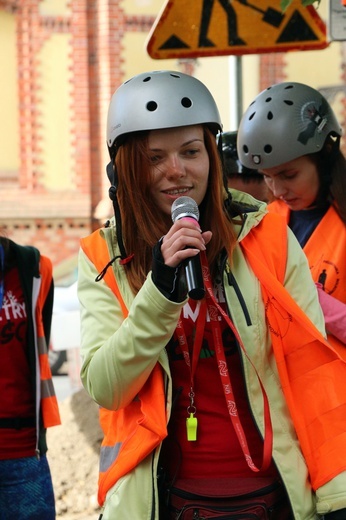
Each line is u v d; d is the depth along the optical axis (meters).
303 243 5.90
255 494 3.98
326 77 23.72
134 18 23.97
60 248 24.12
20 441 6.27
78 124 24.08
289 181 5.86
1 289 6.29
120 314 4.14
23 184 24.14
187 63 23.19
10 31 23.94
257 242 4.21
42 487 6.30
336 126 5.96
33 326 6.32
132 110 4.13
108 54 23.91
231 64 10.60
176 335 4.11
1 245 6.34
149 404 4.02
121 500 3.95
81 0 23.94
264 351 4.09
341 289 5.70
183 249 3.85
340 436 4.03
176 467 4.08
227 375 4.03
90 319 4.16
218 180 4.23
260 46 7.29
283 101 5.85
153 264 3.89
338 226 5.78
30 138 24.06
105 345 3.98
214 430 4.07
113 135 4.22
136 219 4.17
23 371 6.32
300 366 4.12
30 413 6.32
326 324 5.00
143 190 4.19
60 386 16.80
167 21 7.21
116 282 4.16
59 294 16.33
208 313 4.11
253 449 4.10
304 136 5.77
